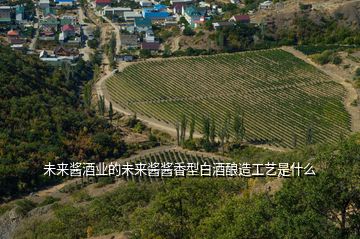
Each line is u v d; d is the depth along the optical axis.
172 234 87.75
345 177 61.53
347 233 61.72
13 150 197.50
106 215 127.69
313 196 62.59
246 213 67.06
